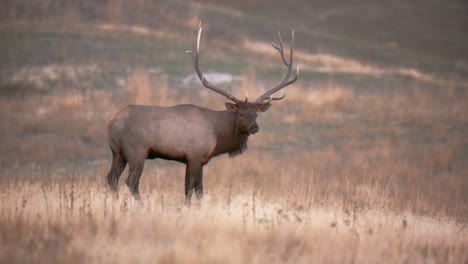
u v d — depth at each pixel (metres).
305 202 36.16
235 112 38.09
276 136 70.81
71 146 63.34
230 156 39.12
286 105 81.94
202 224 28.39
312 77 96.44
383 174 55.62
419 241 29.55
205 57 102.31
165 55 99.19
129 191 36.88
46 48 95.75
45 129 68.44
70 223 27.44
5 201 31.20
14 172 52.06
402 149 66.75
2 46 94.50
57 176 45.69
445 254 28.44
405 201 42.31
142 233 26.61
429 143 71.31
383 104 83.50
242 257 23.97
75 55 94.69
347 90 89.00
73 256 23.23
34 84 82.88
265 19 166.62
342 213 33.75
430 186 52.75
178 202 34.91
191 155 36.62
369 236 28.94
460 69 140.12
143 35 111.06
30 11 117.75
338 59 121.81
